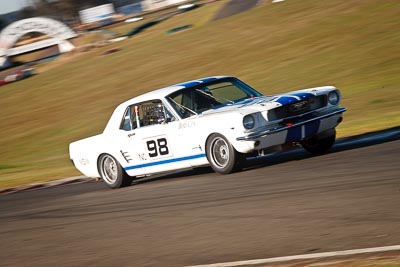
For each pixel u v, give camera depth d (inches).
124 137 1566.2
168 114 1466.5
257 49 5644.7
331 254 642.8
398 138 1509.6
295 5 7150.6
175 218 1002.7
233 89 1499.8
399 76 3494.1
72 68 7647.6
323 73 4146.2
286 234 768.9
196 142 1403.8
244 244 757.9
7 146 4480.8
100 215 1176.8
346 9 5959.6
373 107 2741.1
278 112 1336.1
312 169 1232.2
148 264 741.9
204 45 6560.0
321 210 856.9
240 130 1309.1
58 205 1430.9
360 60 4190.5
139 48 7682.1
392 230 693.3
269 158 1579.7
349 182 1015.6
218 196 1128.8
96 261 804.0
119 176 1604.3
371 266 578.2
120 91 5575.8
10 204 1657.2
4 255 950.4
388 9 5423.2
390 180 966.4
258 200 1015.6
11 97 6894.7
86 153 1663.4
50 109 5575.8
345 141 1678.2
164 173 1765.5
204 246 784.9
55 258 863.1
